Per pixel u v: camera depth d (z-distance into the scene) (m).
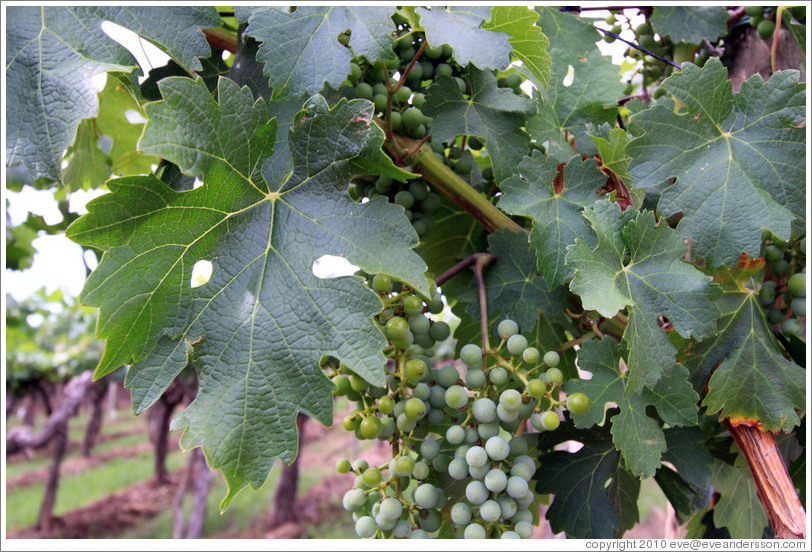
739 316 0.40
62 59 0.34
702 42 0.56
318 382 0.32
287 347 0.32
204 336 0.33
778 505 0.37
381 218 0.33
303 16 0.36
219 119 0.33
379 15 0.36
